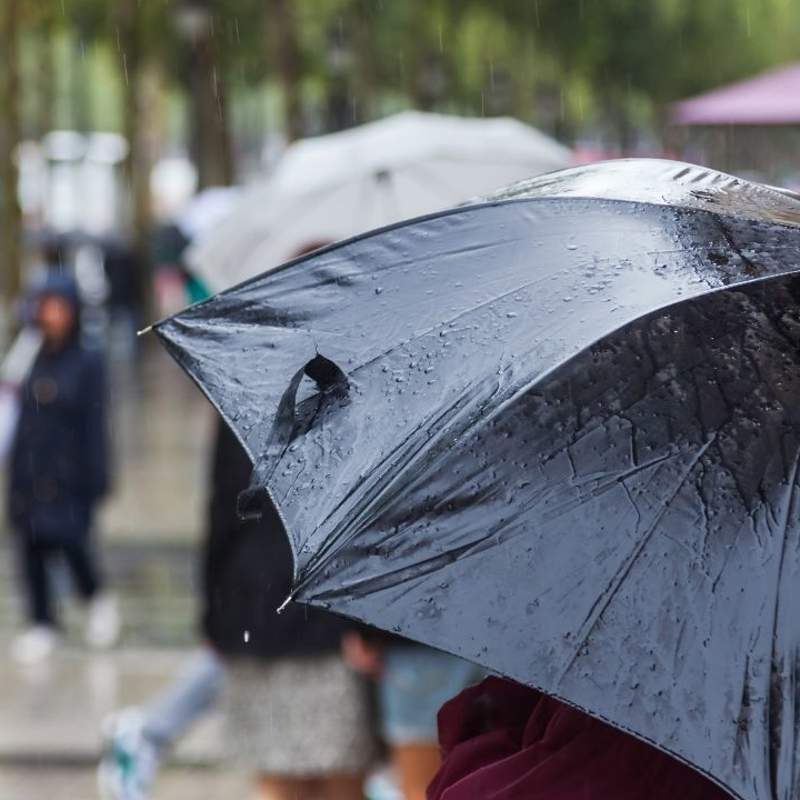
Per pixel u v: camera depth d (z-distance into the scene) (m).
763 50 101.88
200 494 32.53
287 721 11.14
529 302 5.10
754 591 4.67
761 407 4.88
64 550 21.09
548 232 5.30
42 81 94.31
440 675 10.67
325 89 75.81
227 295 5.75
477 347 5.05
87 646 21.41
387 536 4.71
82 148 99.00
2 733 17.61
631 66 97.69
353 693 11.09
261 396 5.42
